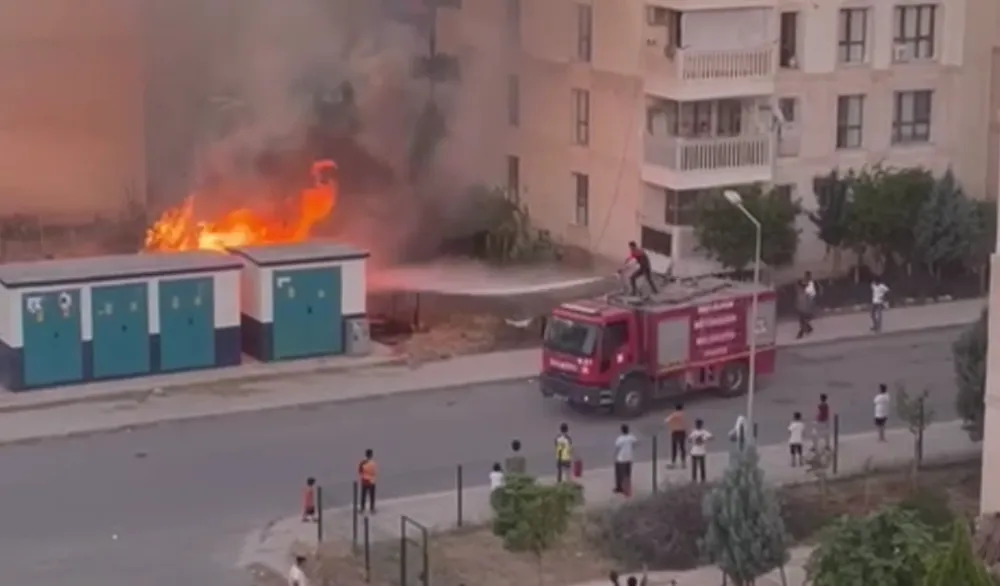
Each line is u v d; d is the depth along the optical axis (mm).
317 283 82188
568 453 67125
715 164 90250
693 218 90500
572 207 96938
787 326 89500
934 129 97438
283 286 81500
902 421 74750
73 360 77938
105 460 69938
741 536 55688
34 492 66438
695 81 89188
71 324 77812
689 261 90500
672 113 90812
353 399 77625
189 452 70938
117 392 77312
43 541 61812
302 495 66438
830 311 91688
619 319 75125
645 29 90938
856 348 86500
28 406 75500
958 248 94625
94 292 78062
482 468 69375
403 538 58375
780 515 58688
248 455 70750
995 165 97625
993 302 58500
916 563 50719
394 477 68250
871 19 95000
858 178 94188
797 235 92500
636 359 75688
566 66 96000
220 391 78125
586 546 61438
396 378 80500
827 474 67875
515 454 66500
